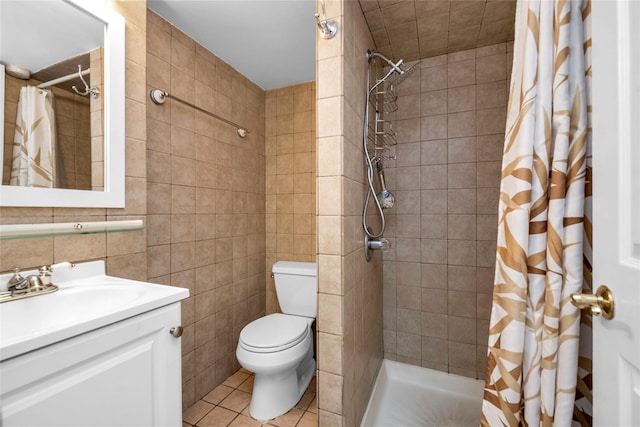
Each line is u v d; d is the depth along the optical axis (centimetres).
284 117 222
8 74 87
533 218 70
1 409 53
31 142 91
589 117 65
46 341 57
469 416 154
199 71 168
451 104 177
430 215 182
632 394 45
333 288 114
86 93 104
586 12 66
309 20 149
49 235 86
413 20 144
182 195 157
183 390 156
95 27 106
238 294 197
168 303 85
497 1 130
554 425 65
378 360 179
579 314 64
